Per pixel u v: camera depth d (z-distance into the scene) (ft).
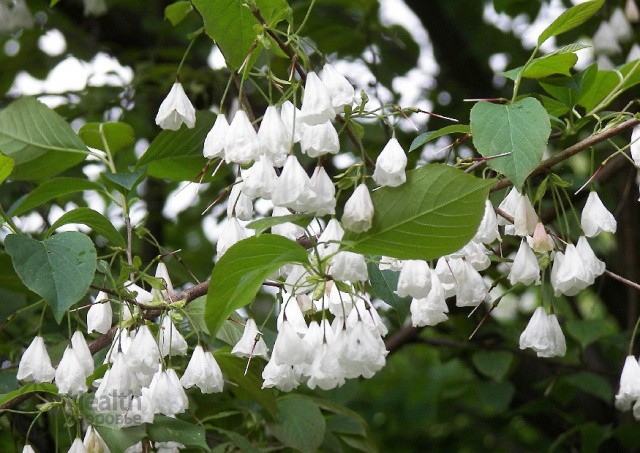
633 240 4.35
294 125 2.63
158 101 4.38
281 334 2.66
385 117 2.71
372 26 4.34
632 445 3.96
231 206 2.83
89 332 2.88
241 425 3.39
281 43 2.73
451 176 2.59
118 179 3.03
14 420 3.31
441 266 2.77
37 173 3.22
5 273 3.16
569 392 4.26
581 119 2.94
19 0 4.01
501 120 2.72
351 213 2.61
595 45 3.89
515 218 2.76
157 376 2.77
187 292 2.87
